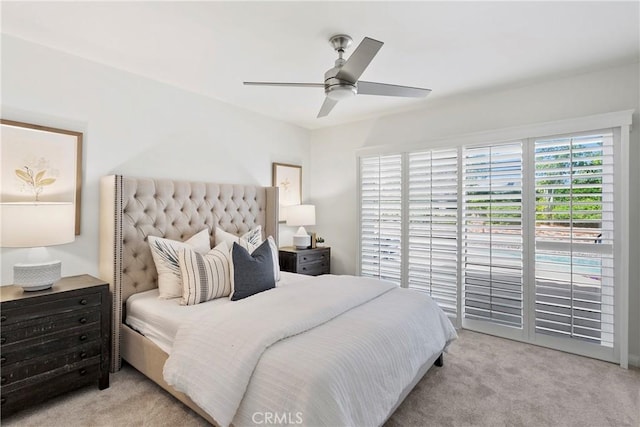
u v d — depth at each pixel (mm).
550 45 2371
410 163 3873
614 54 2518
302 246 4219
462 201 3479
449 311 3564
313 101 3613
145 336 2336
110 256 2527
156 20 2061
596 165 2791
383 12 1965
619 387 2332
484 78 2969
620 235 2691
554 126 2953
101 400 2119
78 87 2566
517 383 2377
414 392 2250
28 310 1951
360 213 4309
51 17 2029
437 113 3721
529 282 3100
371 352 1677
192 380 1654
